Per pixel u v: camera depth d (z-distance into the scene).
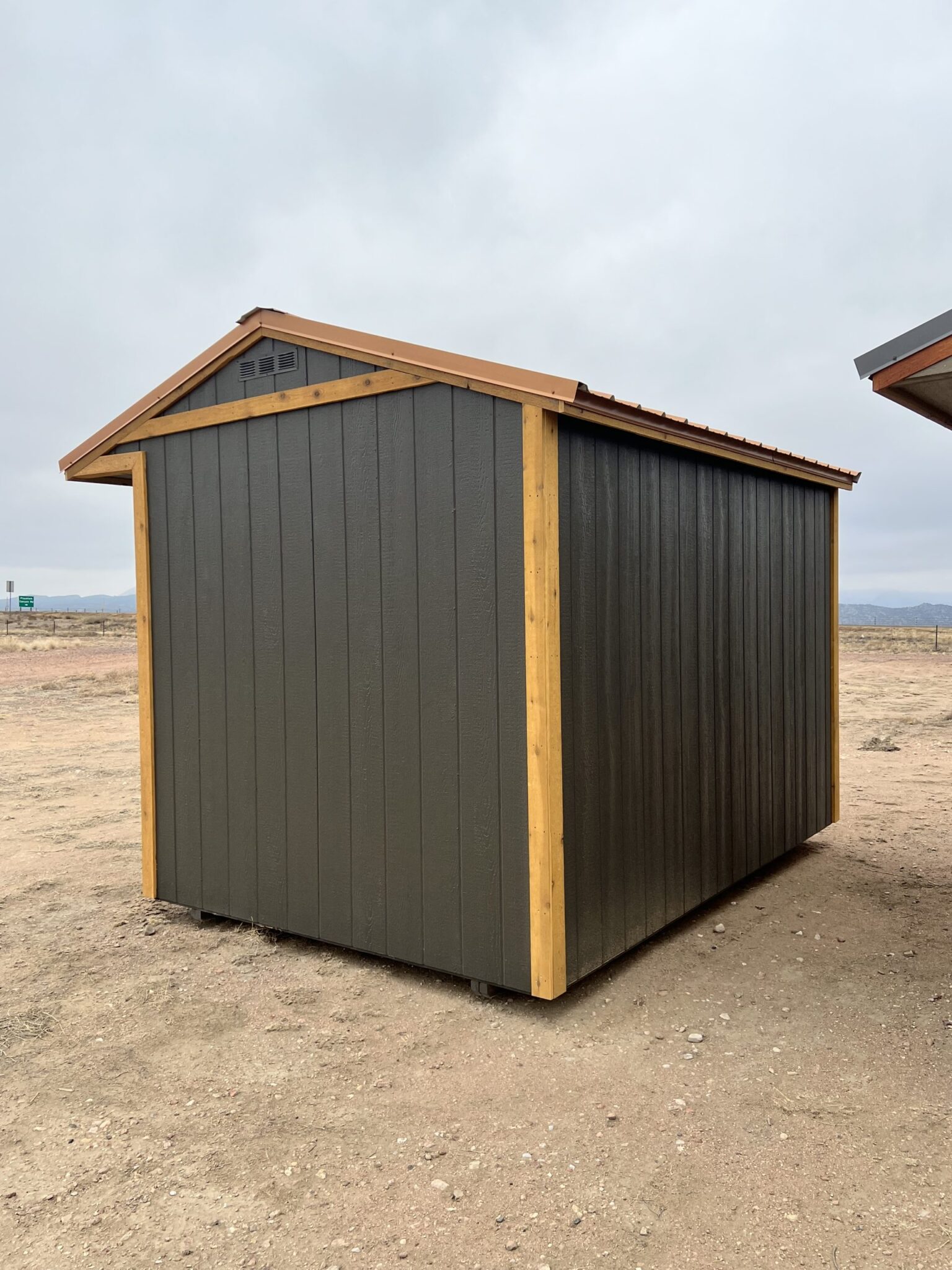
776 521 5.75
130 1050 3.50
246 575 4.69
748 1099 3.05
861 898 5.26
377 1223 2.44
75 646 33.41
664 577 4.49
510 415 3.62
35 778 9.43
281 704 4.56
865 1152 2.70
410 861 4.08
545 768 3.57
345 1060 3.39
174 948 4.63
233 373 4.70
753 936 4.68
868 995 3.89
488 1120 2.95
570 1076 3.23
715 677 5.01
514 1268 2.25
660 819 4.47
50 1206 2.54
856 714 13.09
